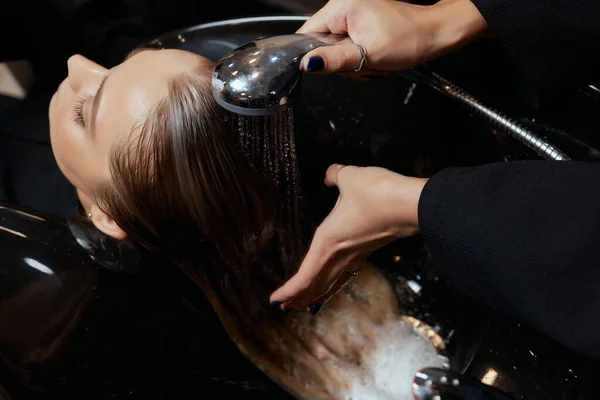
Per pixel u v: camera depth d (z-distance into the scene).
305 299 0.58
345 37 0.55
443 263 0.47
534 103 0.62
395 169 0.71
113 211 0.55
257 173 0.52
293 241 0.62
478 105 0.58
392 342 0.65
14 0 0.82
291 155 0.55
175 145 0.48
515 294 0.42
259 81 0.44
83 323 0.57
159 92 0.49
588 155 0.59
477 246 0.43
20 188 0.74
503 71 0.63
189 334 0.61
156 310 0.60
